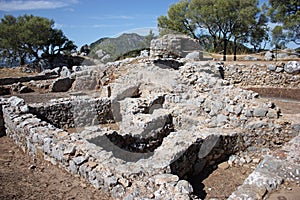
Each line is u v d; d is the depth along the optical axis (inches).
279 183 178.7
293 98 523.5
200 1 1135.0
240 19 1066.7
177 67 612.1
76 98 413.4
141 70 520.7
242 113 304.8
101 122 409.4
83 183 195.2
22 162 242.7
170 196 156.9
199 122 331.0
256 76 618.2
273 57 895.7
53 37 1338.6
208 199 217.2
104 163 194.9
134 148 302.2
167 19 1225.4
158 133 328.5
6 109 320.2
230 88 338.0
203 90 362.3
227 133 289.6
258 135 296.0
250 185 178.5
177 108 361.1
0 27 1207.6
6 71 893.2
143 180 177.9
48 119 364.5
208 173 266.7
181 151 235.1
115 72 608.4
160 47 648.4
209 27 1138.7
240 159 286.5
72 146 217.0
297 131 286.0
